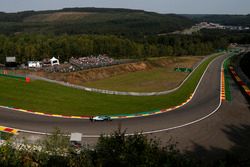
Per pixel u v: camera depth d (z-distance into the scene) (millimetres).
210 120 51250
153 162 16047
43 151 21141
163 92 71000
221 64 133250
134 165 16297
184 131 45562
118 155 17188
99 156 17781
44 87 68750
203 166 18328
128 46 158125
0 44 124250
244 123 50125
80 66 104500
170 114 54344
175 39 197375
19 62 120938
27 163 19281
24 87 67312
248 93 71438
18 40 142625
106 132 43750
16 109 52531
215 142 41500
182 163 16938
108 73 102125
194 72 108500
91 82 90188
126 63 117688
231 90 76062
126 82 91625
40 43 131375
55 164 19953
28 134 41250
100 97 64688
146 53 166125
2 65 106625
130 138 18219
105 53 152875
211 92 73562
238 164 22672
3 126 43562
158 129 46156
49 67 99375
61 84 72938
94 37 160250
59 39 142875
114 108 56938
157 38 197750
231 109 58344
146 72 113625
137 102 62000
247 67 116812
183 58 160625
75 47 136625
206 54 192625
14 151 19594
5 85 67438
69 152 21062
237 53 194875
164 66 132875
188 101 64438
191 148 39188
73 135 36125
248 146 40219
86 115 51844
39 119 48156
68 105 57281
